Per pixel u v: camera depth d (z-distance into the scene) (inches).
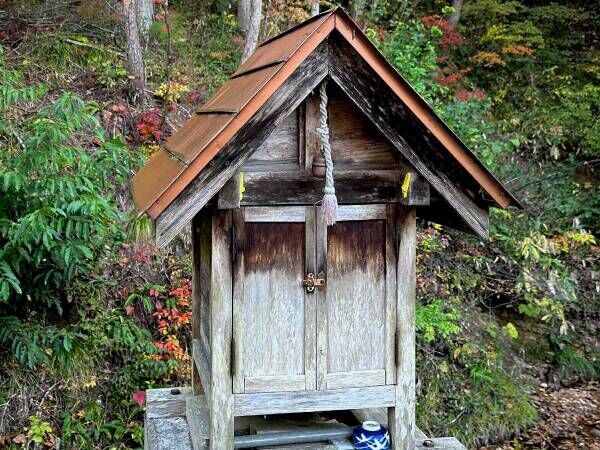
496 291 280.1
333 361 115.5
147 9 329.1
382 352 117.5
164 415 148.4
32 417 185.5
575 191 333.4
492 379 243.8
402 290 117.3
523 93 397.1
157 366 205.3
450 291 273.1
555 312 266.4
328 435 124.3
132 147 259.9
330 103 110.2
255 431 126.4
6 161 174.6
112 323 210.7
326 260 113.9
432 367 240.2
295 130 110.0
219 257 109.3
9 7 293.7
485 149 287.3
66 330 202.2
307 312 113.5
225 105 108.7
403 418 118.6
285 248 112.3
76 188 170.6
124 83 280.4
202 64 323.0
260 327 112.0
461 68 409.7
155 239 97.4
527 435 229.5
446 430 224.7
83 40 293.3
